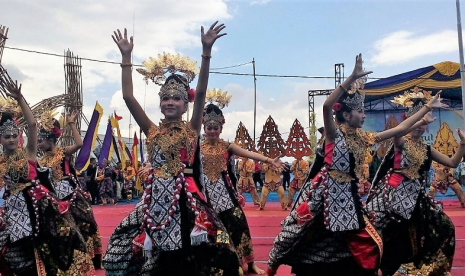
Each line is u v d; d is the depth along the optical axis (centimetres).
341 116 367
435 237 399
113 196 1488
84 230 498
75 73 1723
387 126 516
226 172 495
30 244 372
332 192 352
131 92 326
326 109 351
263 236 717
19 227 371
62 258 374
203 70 318
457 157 430
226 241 313
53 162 496
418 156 411
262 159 486
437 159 428
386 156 430
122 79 327
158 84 340
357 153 357
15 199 376
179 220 305
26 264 373
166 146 312
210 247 312
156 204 307
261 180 1745
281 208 1213
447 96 1650
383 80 1705
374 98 1730
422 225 403
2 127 380
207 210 318
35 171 382
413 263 404
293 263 366
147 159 326
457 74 1620
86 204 510
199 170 329
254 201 1260
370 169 1062
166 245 300
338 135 359
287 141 833
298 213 351
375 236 350
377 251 345
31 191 373
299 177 1137
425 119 415
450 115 1653
